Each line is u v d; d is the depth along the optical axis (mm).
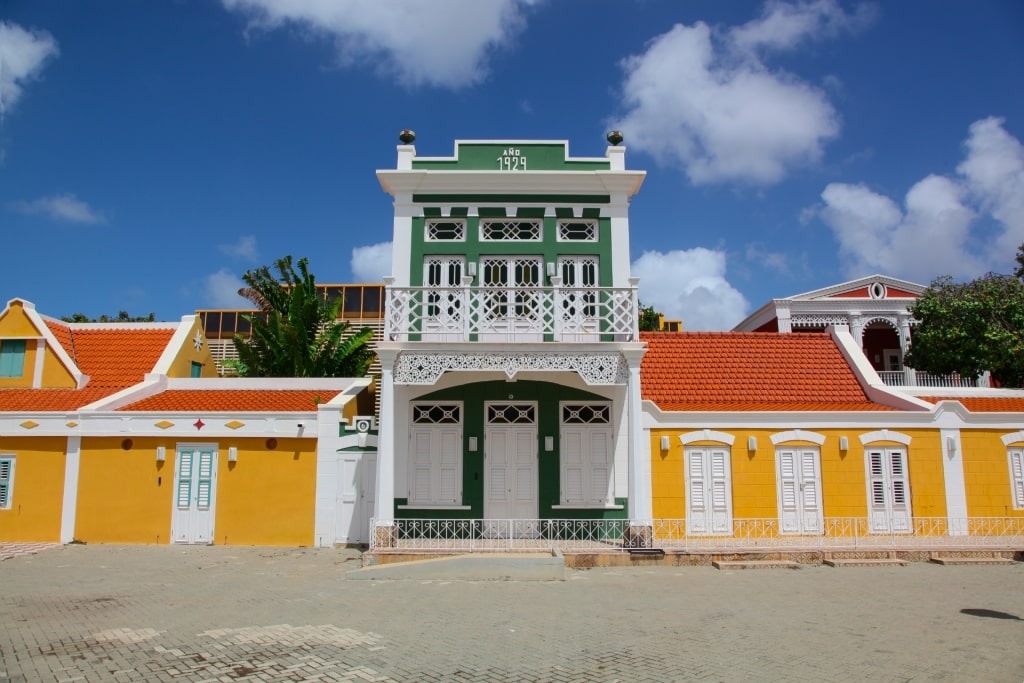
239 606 9375
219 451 15656
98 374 18953
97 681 6293
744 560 12867
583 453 15242
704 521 14914
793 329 31781
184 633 7918
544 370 13898
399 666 6703
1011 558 13148
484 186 15695
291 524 15328
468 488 15078
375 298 33156
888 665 6730
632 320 14164
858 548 13180
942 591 10367
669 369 17609
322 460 15516
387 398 13789
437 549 12766
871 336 32375
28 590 10531
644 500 14773
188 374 20422
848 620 8531
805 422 15305
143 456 15703
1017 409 16781
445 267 15711
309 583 11141
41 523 15562
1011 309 22484
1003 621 8477
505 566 11625
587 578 11625
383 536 13227
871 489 15141
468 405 15359
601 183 15711
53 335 18719
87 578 11570
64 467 15742
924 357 24062
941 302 23797
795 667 6672
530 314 14453
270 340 23141
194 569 12461
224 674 6484
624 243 15688
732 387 17062
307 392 18125
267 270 25578
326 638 7695
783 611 9023
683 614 8867
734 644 7461
